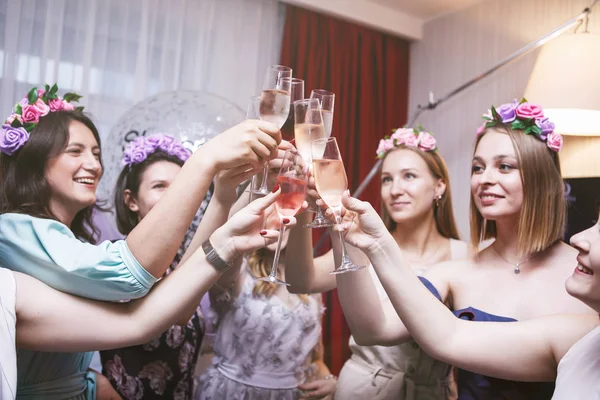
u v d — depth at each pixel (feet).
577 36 6.76
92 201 4.78
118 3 10.57
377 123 13.15
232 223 3.48
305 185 3.58
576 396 2.96
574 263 4.64
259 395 6.10
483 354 3.69
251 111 4.21
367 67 13.00
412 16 13.39
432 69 13.19
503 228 4.93
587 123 6.59
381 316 4.31
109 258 3.35
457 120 12.44
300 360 6.34
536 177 4.70
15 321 3.26
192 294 3.47
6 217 3.78
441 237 6.66
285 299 6.36
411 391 5.41
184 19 11.18
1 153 4.49
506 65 11.43
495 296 4.78
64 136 4.56
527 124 4.80
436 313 3.74
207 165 3.39
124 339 3.40
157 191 5.91
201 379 6.41
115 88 10.49
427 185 6.48
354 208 3.57
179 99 6.60
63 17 9.98
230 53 11.57
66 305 3.41
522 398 4.40
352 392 5.71
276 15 12.16
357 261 4.18
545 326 3.78
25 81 9.64
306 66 12.16
